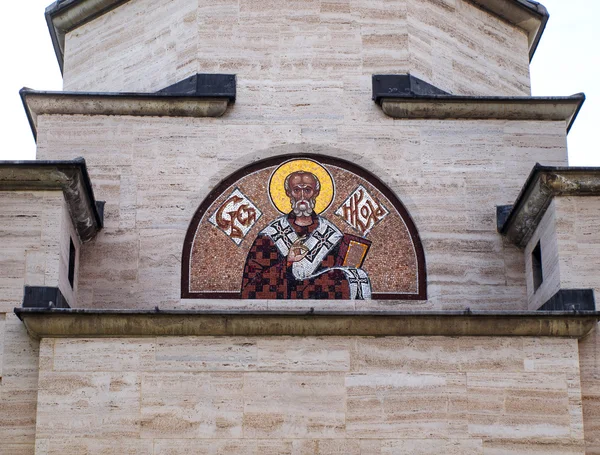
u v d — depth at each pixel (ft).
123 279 67.05
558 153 70.44
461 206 69.10
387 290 67.36
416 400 60.23
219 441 59.36
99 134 69.72
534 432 59.98
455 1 75.61
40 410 59.41
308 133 70.18
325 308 66.49
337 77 71.51
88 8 77.15
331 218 68.69
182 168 69.21
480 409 60.18
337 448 59.47
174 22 73.67
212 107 69.97
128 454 59.00
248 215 68.54
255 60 71.67
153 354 60.44
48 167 62.69
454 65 74.33
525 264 68.03
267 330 60.75
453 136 70.38
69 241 64.80
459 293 67.46
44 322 60.34
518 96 71.20
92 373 60.03
